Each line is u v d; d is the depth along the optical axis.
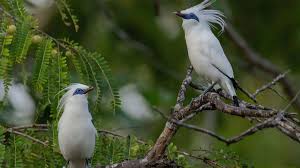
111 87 11.30
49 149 11.27
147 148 11.27
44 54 10.87
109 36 18.33
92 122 11.63
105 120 15.20
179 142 16.50
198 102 10.35
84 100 11.27
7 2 11.26
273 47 20.75
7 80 10.63
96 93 11.29
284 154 17.44
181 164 10.80
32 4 15.59
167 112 18.14
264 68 18.58
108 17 18.19
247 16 20.86
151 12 19.39
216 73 12.15
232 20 20.25
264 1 20.69
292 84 18.59
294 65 20.45
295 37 20.55
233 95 11.67
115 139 11.34
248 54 18.53
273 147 17.44
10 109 13.41
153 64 18.62
